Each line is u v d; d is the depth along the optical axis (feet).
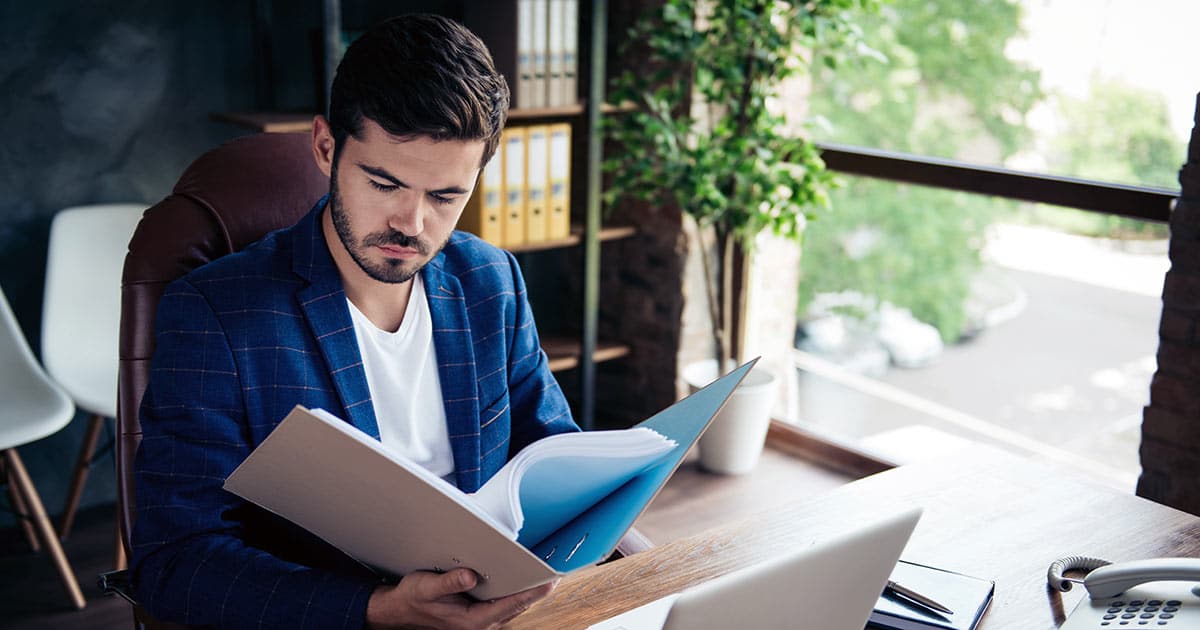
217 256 4.23
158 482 3.52
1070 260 18.56
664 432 3.46
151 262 4.08
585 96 10.50
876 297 23.20
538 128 9.47
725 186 9.45
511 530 3.01
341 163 3.48
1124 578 3.36
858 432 13.39
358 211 3.51
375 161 3.39
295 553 3.89
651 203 10.45
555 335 11.20
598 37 9.30
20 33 8.32
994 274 21.11
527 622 3.40
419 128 3.30
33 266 8.75
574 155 10.73
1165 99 19.67
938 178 9.16
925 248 22.44
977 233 21.50
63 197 8.77
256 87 9.42
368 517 2.95
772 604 2.75
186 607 3.37
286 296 3.84
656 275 10.62
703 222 9.48
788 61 10.38
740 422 9.84
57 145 8.66
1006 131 22.22
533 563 2.75
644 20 9.82
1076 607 3.43
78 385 8.03
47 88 8.52
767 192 8.99
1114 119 20.43
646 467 3.31
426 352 4.14
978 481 4.58
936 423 14.28
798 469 10.24
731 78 8.91
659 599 3.57
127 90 8.86
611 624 3.38
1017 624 3.43
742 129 9.18
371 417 3.92
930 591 3.53
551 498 3.36
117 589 3.67
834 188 9.12
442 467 4.18
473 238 4.50
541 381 4.51
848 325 23.36
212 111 9.29
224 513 3.64
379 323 4.07
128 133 8.95
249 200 4.35
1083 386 18.42
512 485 3.15
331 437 2.67
